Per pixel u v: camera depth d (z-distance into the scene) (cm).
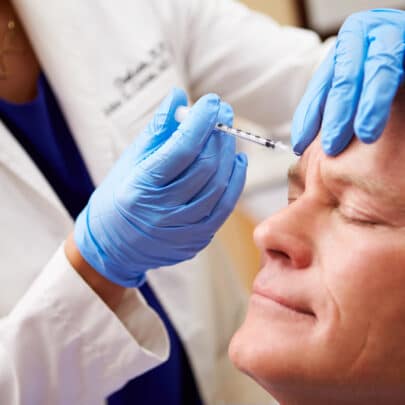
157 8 138
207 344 138
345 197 82
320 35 259
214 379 141
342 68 83
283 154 240
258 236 86
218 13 144
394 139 77
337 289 79
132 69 133
